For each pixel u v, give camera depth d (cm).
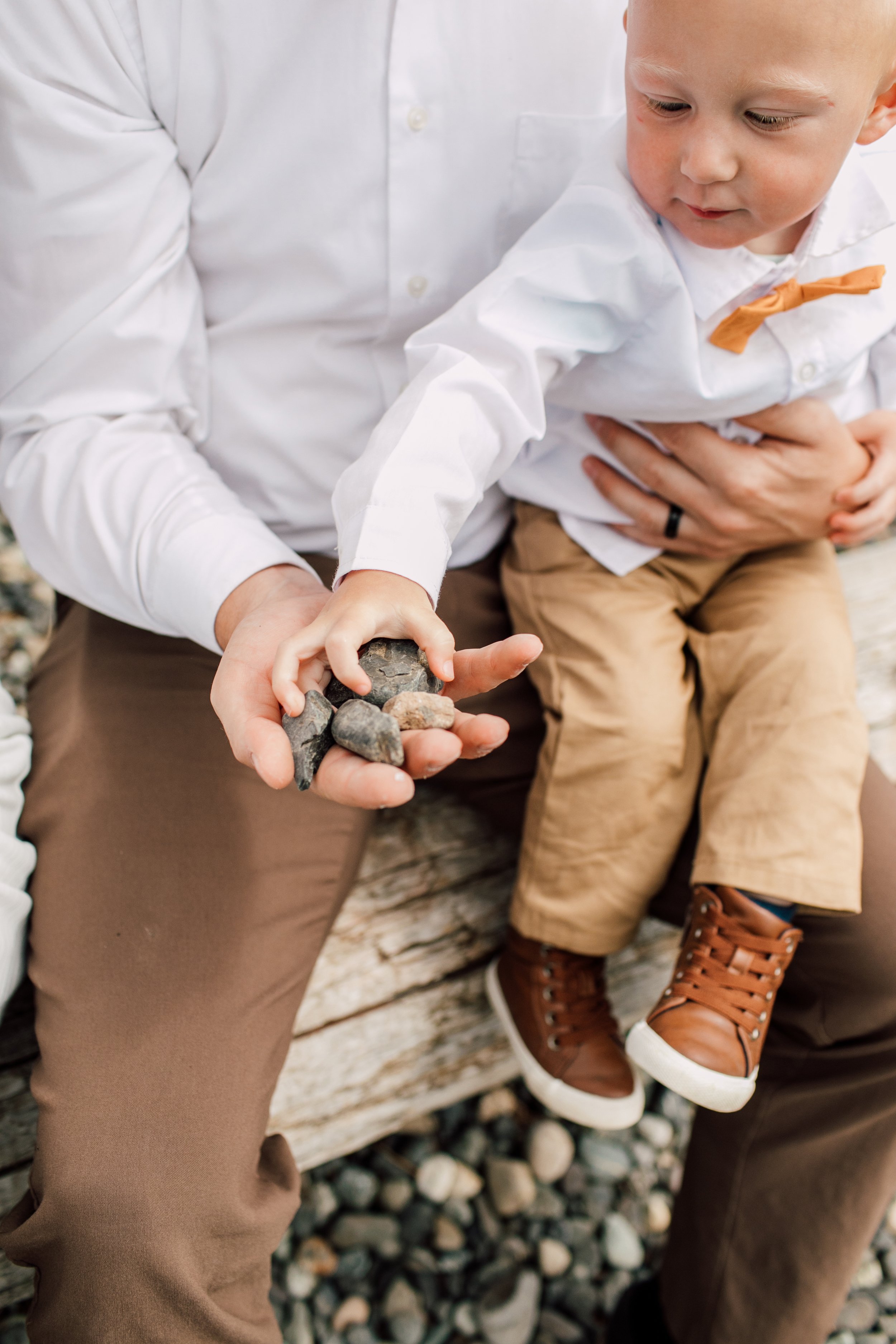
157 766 131
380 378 139
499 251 137
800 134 101
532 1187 173
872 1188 131
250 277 135
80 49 116
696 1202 145
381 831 170
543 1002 148
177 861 125
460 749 88
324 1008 156
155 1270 102
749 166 104
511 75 123
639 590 150
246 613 115
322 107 121
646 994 177
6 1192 134
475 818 174
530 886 147
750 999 125
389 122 121
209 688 138
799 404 138
